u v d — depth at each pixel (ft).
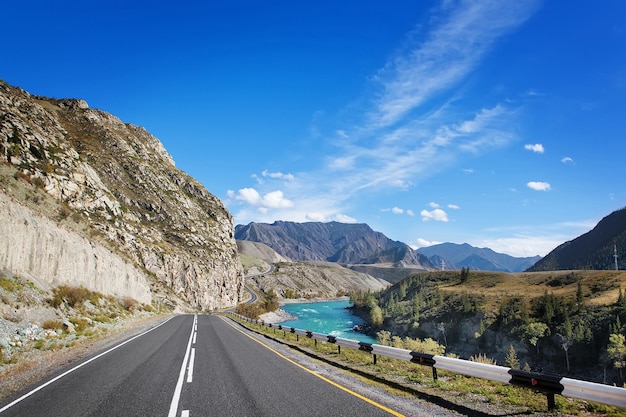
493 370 28.66
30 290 75.36
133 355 50.60
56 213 132.87
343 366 44.55
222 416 23.13
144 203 419.13
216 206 566.36
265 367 42.11
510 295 408.05
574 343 276.21
